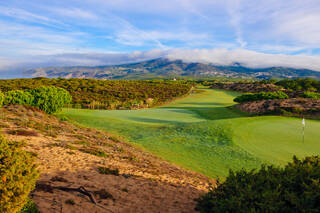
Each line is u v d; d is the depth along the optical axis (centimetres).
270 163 1055
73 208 439
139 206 523
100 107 4450
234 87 9831
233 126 1716
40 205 416
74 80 7788
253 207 328
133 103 4734
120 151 1163
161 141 1561
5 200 302
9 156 321
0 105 1803
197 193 704
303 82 8838
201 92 8662
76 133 1460
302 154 1120
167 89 7756
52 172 631
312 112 2538
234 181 400
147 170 872
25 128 1169
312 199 307
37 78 7656
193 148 1383
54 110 2603
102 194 545
